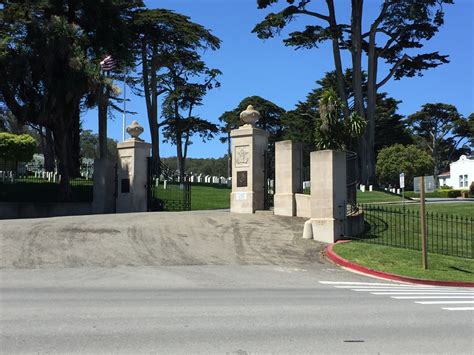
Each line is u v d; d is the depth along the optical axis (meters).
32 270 13.41
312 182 19.55
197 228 19.64
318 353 6.31
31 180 39.03
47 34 29.00
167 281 12.55
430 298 10.89
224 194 37.97
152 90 55.59
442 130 105.94
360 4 51.66
